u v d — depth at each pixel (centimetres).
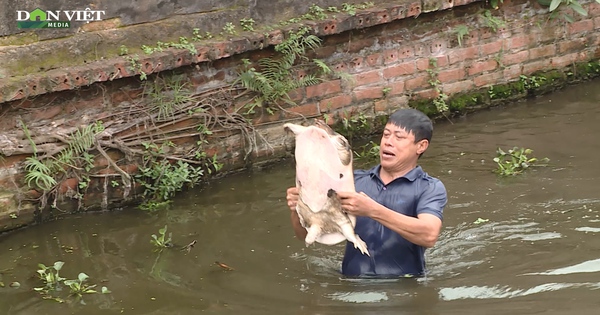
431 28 789
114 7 622
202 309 439
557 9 855
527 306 415
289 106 719
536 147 708
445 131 770
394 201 467
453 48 805
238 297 454
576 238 518
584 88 869
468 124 787
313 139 425
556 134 738
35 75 586
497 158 667
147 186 638
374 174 477
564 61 873
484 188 628
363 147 728
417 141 465
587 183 620
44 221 602
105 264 518
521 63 848
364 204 425
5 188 584
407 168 471
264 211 607
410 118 465
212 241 550
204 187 664
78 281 489
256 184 666
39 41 596
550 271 464
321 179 425
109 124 626
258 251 530
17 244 561
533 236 529
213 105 673
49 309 452
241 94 688
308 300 443
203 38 666
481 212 581
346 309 426
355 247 446
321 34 708
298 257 518
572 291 432
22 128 590
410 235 439
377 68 766
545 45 859
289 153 722
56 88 586
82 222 599
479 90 827
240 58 686
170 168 650
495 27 820
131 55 628
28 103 591
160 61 629
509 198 604
